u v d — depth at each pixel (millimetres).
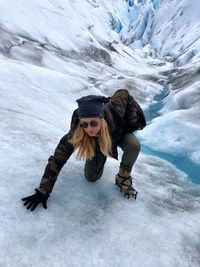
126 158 4852
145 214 4922
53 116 9461
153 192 5820
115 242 4227
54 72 16297
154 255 4188
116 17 130375
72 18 66875
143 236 4438
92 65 37156
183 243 4539
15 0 48938
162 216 5008
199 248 4566
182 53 88062
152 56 107438
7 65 13586
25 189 4746
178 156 9812
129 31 130375
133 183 5875
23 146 5992
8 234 3971
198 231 4883
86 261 3893
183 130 10492
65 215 4453
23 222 4168
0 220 4117
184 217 5172
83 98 3953
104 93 19016
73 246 4039
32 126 7168
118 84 20703
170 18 121938
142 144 10781
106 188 5215
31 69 14969
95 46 52531
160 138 10742
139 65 65625
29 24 46312
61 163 4273
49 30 49031
